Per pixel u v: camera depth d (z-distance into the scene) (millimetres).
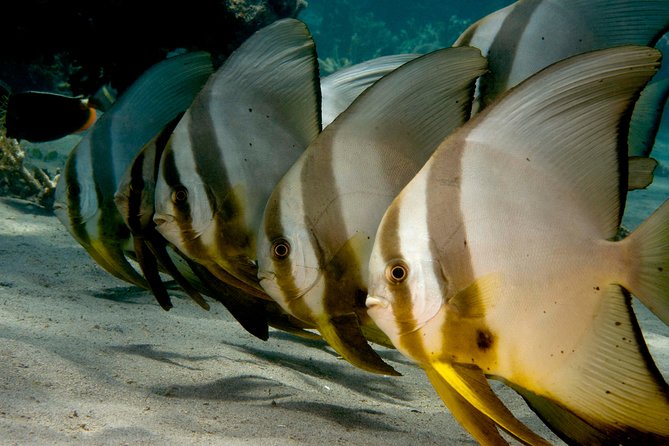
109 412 1364
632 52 1018
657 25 1305
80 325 1834
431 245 1073
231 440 1328
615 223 1047
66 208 1630
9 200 4086
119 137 1581
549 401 1108
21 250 2955
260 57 1322
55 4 3729
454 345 1076
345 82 1450
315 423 1461
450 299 1069
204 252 1381
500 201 1062
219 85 1338
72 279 2625
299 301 1255
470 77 1160
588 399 1048
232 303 1469
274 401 1547
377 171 1206
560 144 1056
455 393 1100
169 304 1561
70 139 6418
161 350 1772
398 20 21422
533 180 1062
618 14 1316
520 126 1059
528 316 1056
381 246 1090
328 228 1224
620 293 1036
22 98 2838
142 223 1503
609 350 1038
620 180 1045
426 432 1542
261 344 2119
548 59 1344
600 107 1042
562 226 1055
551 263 1053
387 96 1189
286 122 1331
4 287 2199
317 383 1812
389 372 1230
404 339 1093
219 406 1477
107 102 3172
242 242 1360
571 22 1334
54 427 1277
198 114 1346
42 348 1568
